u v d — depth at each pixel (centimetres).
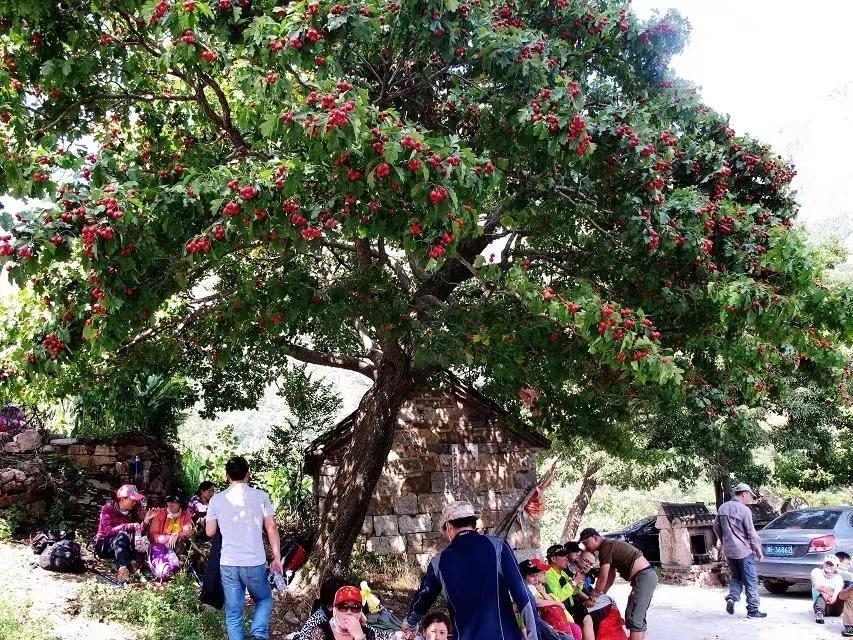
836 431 1828
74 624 752
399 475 1377
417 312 872
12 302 941
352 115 566
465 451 1412
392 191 630
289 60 609
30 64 754
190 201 620
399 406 1068
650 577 736
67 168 721
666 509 1639
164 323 1022
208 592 715
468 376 1307
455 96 823
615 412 1124
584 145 710
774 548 1221
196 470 1459
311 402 1545
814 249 775
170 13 630
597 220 895
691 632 944
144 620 786
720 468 1584
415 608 484
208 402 1356
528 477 1428
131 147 1018
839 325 780
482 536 475
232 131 852
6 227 571
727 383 961
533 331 818
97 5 756
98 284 614
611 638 721
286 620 902
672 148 828
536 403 1109
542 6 870
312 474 1411
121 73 780
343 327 1094
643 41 913
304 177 641
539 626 531
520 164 857
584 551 767
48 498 1120
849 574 1043
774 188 931
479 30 728
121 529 937
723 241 824
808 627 955
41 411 1287
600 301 714
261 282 880
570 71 864
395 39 746
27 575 862
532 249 1010
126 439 1268
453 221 631
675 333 874
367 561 1317
